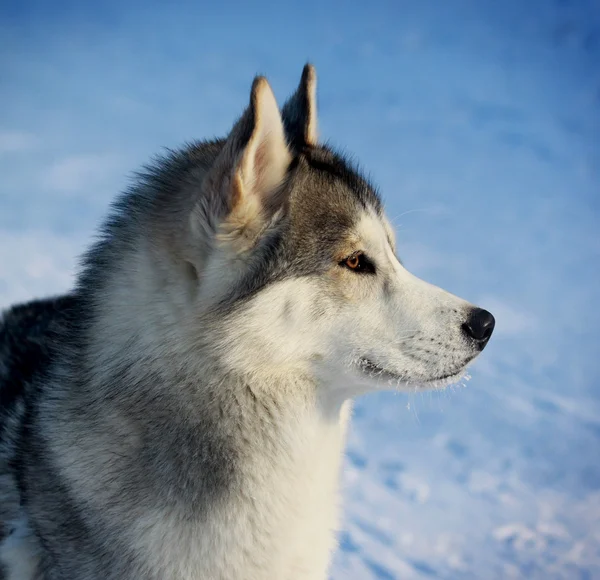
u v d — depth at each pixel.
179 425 2.80
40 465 2.97
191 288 2.86
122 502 2.80
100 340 2.93
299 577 3.05
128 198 3.21
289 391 2.92
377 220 3.14
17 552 3.02
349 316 2.98
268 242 2.88
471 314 3.13
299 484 2.96
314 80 3.31
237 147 2.73
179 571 2.80
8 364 3.57
